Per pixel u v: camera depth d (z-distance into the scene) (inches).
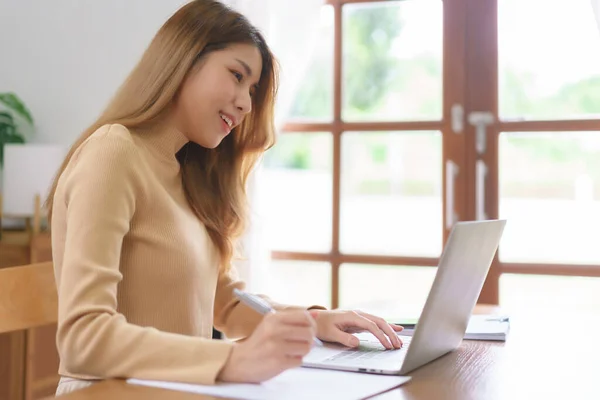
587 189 99.4
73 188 42.8
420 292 105.7
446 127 103.8
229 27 50.2
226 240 55.1
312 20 104.6
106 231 41.3
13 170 102.3
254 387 35.4
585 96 99.2
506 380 39.6
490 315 62.4
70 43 117.5
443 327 42.8
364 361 42.4
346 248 109.3
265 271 104.7
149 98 49.5
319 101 110.3
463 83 103.0
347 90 109.3
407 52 106.4
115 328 37.9
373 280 107.7
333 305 108.7
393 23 107.0
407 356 39.6
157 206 46.8
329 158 109.7
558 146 100.3
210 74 49.6
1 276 47.9
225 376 36.4
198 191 55.2
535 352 47.9
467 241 40.1
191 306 48.0
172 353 36.8
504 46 102.0
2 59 121.3
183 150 56.4
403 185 107.0
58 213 44.6
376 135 108.0
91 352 37.4
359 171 108.9
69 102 117.6
